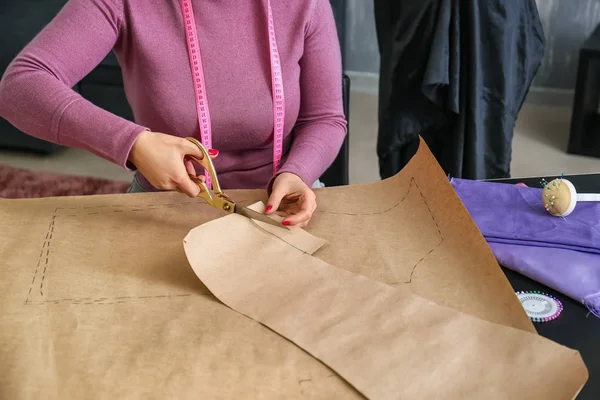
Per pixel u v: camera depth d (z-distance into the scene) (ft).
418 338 1.90
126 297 2.17
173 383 1.76
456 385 1.73
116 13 3.16
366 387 1.73
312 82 3.67
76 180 8.35
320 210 2.78
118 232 2.59
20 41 8.47
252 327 2.00
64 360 1.85
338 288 2.16
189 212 2.78
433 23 4.73
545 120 10.02
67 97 2.84
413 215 2.67
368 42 11.07
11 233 2.53
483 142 5.30
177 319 2.05
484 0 4.73
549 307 2.31
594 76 8.48
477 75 4.90
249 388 1.75
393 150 5.44
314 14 3.50
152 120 3.43
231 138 3.54
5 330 1.98
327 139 3.56
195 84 3.31
